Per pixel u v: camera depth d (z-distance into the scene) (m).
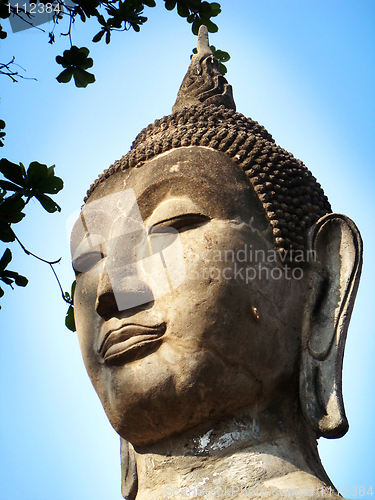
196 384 4.72
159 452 4.96
